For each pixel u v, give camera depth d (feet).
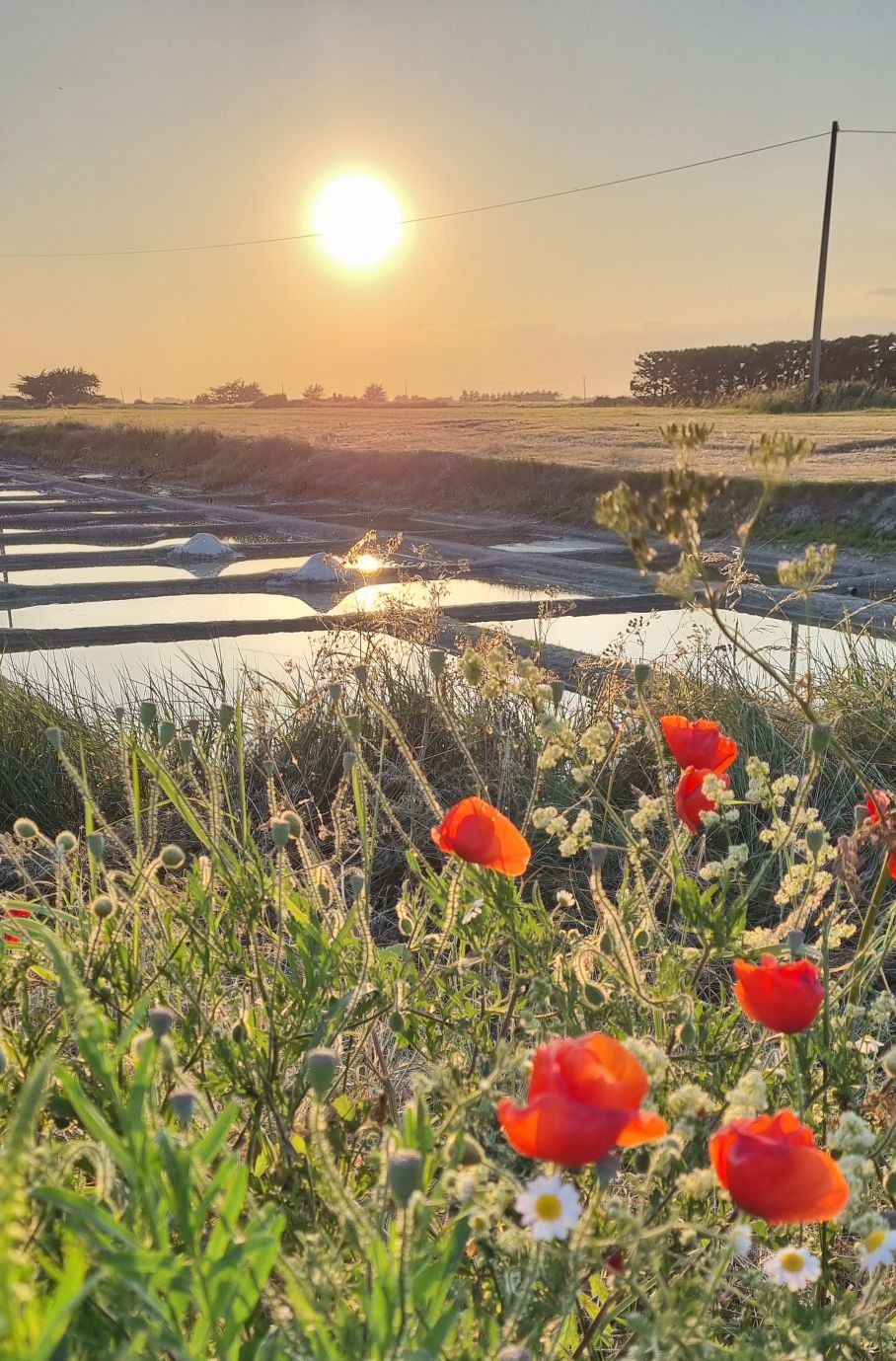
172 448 109.81
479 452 80.07
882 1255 3.49
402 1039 5.57
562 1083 3.04
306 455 88.07
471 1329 3.56
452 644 27.14
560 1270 3.73
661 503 4.87
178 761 11.55
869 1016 5.52
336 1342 3.02
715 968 8.17
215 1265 2.95
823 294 118.11
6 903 5.79
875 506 48.65
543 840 12.24
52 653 29.17
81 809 13.73
